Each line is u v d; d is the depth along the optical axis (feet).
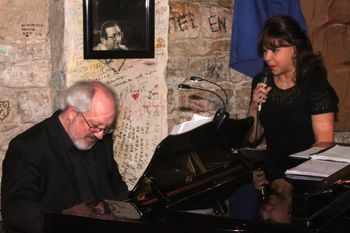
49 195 8.84
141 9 12.70
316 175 8.71
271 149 11.62
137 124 13.01
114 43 12.47
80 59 12.09
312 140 11.32
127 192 9.45
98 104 8.66
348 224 7.86
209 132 8.47
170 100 14.15
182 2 14.06
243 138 9.47
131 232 6.90
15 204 8.14
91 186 9.32
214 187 8.46
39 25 12.37
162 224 6.83
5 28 12.08
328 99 11.07
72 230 7.13
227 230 6.70
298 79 11.25
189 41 14.23
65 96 8.98
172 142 7.71
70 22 11.86
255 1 14.01
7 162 8.77
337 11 15.62
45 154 8.86
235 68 14.34
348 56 15.88
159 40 13.01
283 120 11.46
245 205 7.57
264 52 11.32
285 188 8.25
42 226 7.87
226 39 14.66
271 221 6.89
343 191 8.17
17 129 12.42
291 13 14.33
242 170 9.42
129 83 12.80
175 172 8.11
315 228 6.84
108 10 12.33
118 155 12.94
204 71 14.48
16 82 12.31
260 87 11.62
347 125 16.06
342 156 9.71
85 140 8.89
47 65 12.54
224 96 14.78
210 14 14.42
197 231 6.75
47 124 9.09
